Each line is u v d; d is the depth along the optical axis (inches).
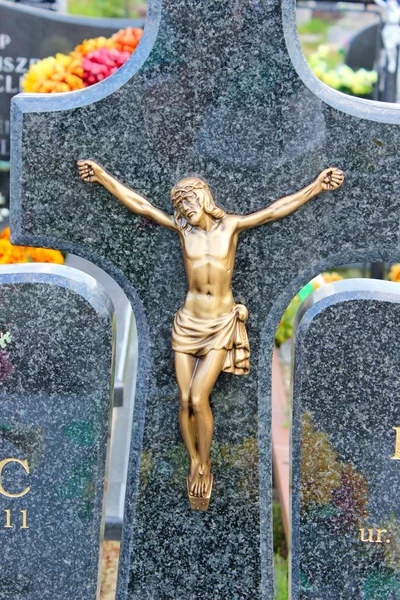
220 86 89.4
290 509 100.3
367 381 94.9
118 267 95.3
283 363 199.6
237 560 101.0
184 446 98.4
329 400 95.7
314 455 97.4
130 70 89.3
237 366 94.5
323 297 93.7
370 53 232.2
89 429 97.0
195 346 93.4
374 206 92.2
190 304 93.4
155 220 92.4
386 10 212.5
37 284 93.0
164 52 88.7
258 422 97.7
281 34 87.8
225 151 91.1
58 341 94.6
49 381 95.7
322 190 91.5
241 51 88.4
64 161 91.8
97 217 93.7
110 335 94.7
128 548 101.1
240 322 94.2
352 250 94.0
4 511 99.3
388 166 90.7
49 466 98.0
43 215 93.7
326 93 89.4
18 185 92.7
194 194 89.6
